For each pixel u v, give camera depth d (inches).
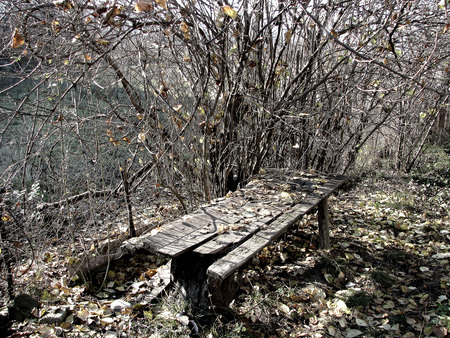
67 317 101.7
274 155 197.6
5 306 105.0
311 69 169.6
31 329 95.5
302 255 149.2
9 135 168.7
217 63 150.4
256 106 158.6
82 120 128.4
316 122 183.0
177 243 93.6
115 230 154.9
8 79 208.5
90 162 155.3
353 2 151.1
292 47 177.3
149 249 92.4
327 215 153.8
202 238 96.8
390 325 106.0
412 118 251.0
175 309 100.6
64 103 144.2
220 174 165.3
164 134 144.9
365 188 243.6
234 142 157.5
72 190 154.7
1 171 159.8
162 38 139.5
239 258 87.0
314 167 220.4
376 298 120.0
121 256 135.4
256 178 158.7
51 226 138.4
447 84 218.1
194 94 146.9
